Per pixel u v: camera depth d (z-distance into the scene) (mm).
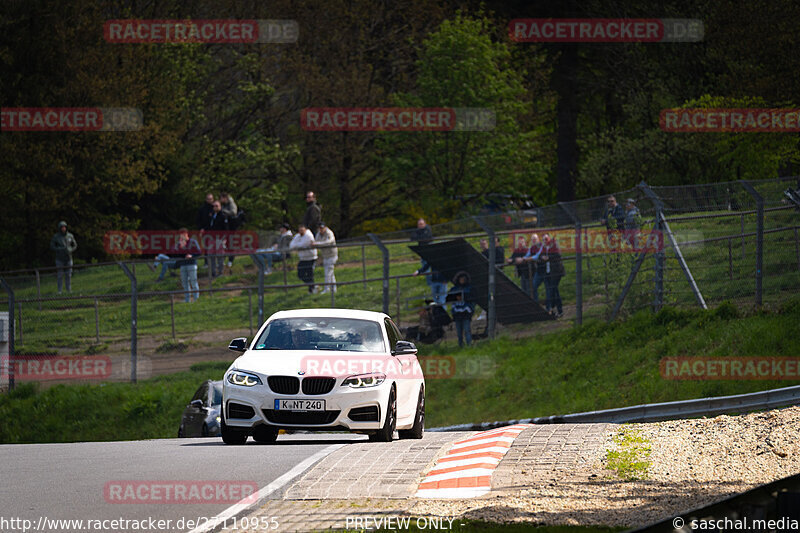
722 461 37406
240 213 142250
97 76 173875
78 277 129000
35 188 172125
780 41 148875
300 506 30938
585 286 103750
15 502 32594
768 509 17781
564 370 93625
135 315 112062
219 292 128375
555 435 44531
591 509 29438
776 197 91562
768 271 91000
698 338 87812
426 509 29859
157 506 31500
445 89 198250
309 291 123250
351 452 41875
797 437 40625
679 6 183750
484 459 38312
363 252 126188
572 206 103688
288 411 48531
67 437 103938
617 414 68938
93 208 187875
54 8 174250
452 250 106375
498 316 106000
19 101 173375
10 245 185625
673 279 97375
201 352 113750
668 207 98312
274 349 51719
